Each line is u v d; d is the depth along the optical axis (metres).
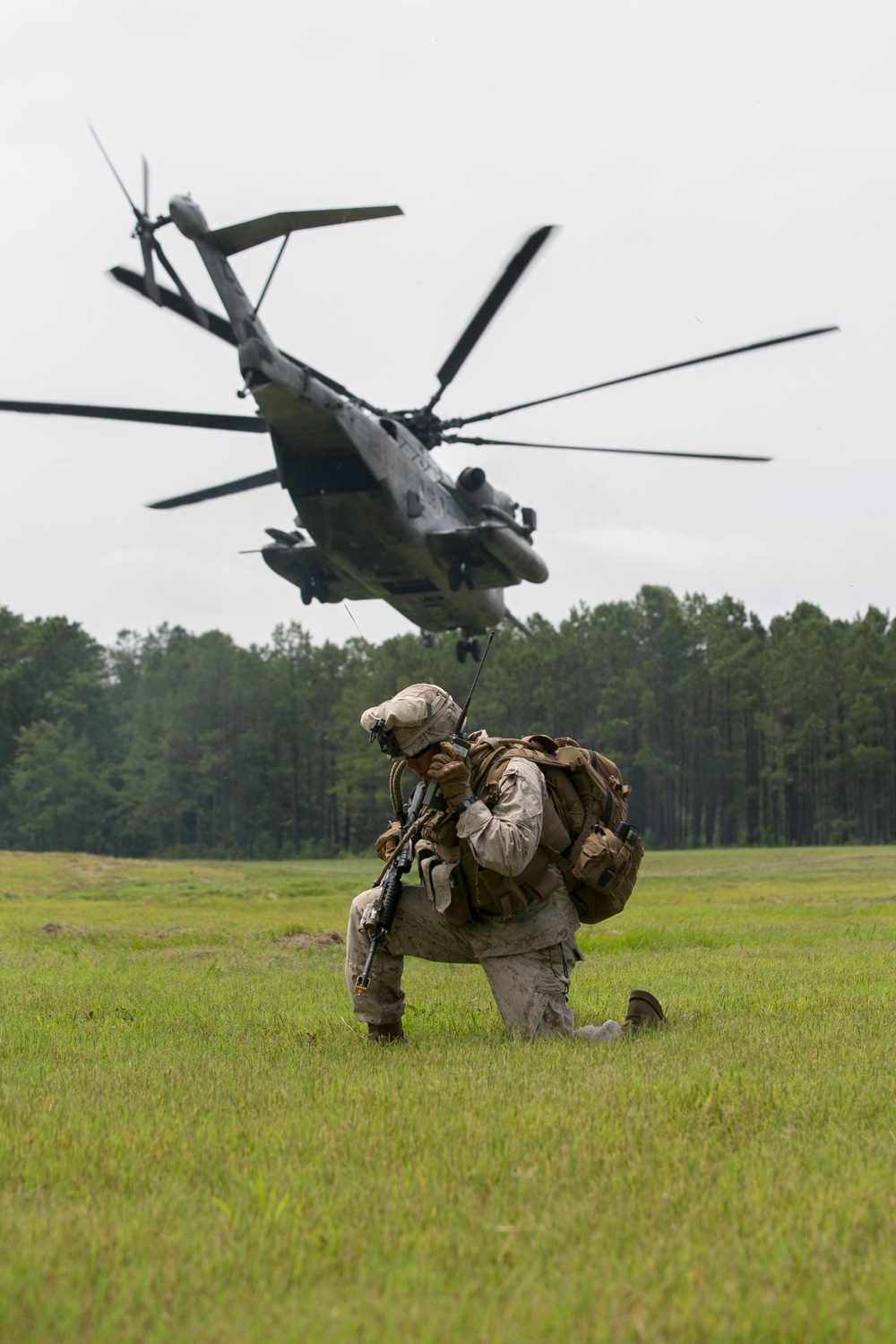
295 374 31.86
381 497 36.09
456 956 10.08
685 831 171.75
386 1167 5.85
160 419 34.62
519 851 9.17
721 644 160.00
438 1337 3.90
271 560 41.81
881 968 15.79
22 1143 6.29
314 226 29.41
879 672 153.88
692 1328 3.98
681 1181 5.50
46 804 166.38
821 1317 4.02
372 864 91.56
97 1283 4.38
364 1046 9.92
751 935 22.09
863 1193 5.30
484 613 44.38
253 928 26.88
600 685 162.88
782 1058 8.62
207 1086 7.87
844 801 157.75
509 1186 5.51
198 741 168.25
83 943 22.81
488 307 34.72
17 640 182.88
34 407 33.53
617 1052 8.80
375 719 9.66
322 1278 4.51
